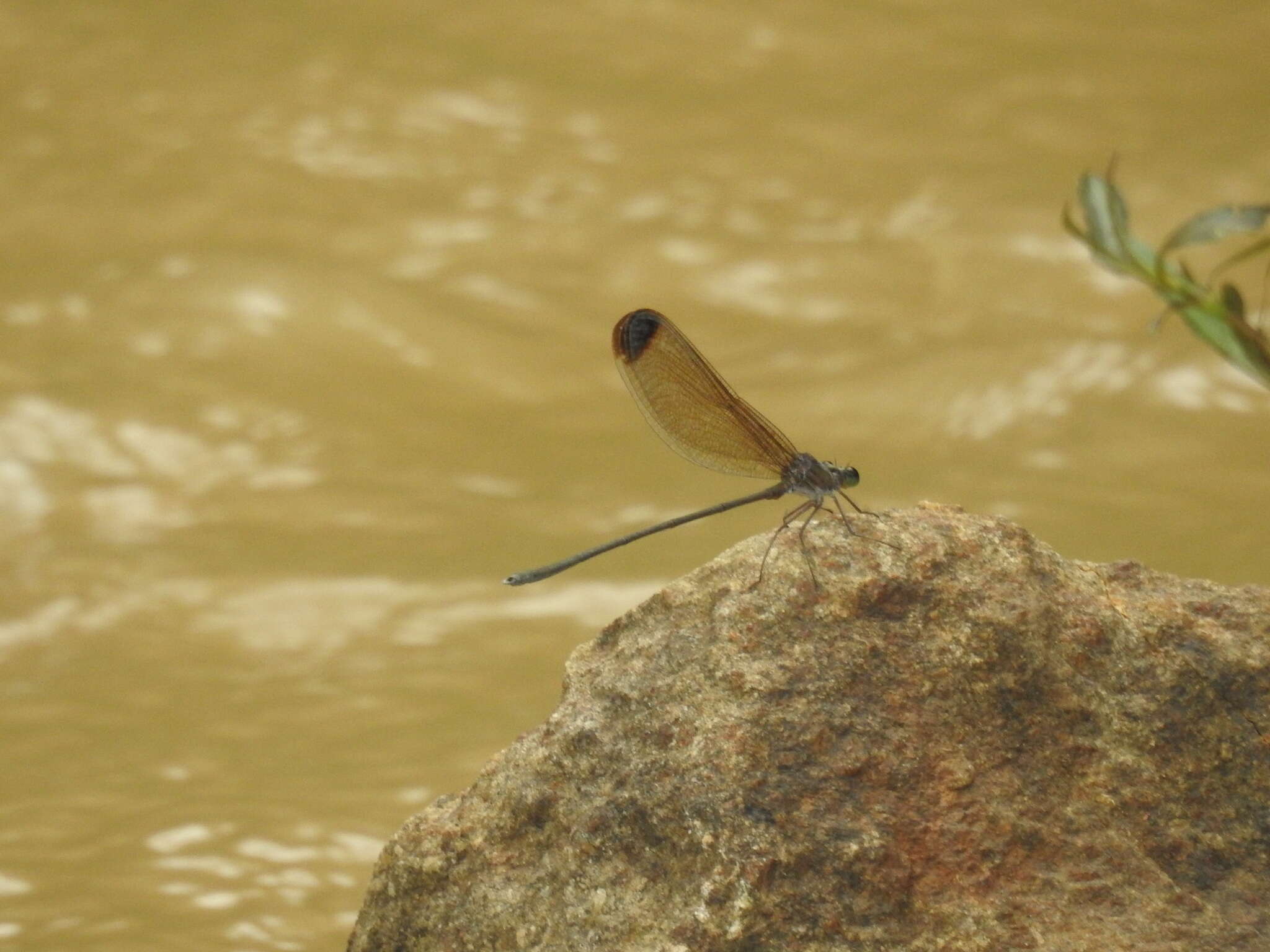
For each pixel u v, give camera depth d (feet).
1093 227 17.26
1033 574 18.71
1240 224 16.88
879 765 17.08
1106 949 16.01
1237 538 44.32
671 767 17.19
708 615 18.49
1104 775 17.39
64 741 35.29
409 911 17.75
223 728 35.94
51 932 27.81
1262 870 16.97
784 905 16.16
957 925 16.16
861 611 18.13
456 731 35.60
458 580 43.06
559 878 17.15
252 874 29.96
